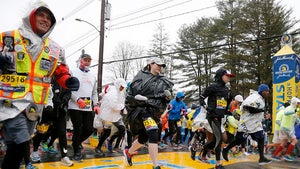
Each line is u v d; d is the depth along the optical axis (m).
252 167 6.02
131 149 5.18
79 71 5.77
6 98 2.51
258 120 6.62
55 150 6.67
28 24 2.66
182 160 6.43
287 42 10.29
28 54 2.61
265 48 28.00
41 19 2.68
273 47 28.02
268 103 25.89
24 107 2.55
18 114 2.54
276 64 10.25
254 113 6.62
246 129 6.59
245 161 6.95
